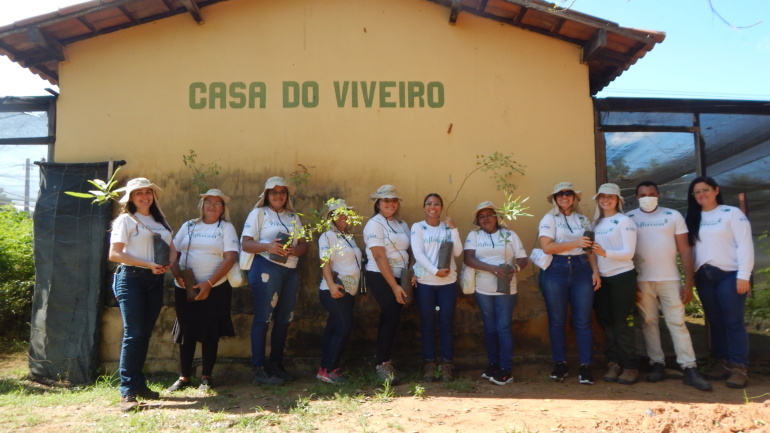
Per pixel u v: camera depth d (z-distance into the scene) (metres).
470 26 5.80
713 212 4.79
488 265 4.77
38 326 5.23
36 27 5.13
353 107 5.68
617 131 5.94
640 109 5.94
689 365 4.65
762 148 6.13
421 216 5.57
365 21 5.79
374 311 5.46
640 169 6.04
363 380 4.85
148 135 5.59
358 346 5.42
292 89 5.69
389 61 5.75
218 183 5.56
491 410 3.94
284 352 5.39
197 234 4.63
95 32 5.59
